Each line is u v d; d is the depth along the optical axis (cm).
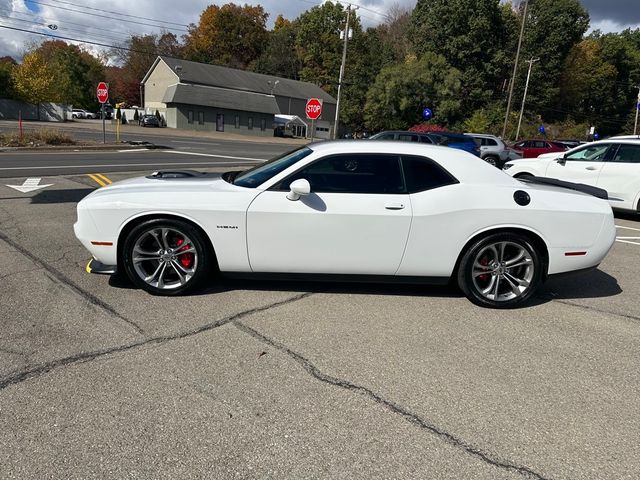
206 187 416
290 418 257
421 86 4888
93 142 2188
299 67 8056
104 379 285
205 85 5475
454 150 432
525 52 5703
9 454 221
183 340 338
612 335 381
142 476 211
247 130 5706
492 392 291
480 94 5481
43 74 4903
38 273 454
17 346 319
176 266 409
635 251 683
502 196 410
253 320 376
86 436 236
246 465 221
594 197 436
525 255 416
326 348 337
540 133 5409
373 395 282
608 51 7012
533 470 226
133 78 7438
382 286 467
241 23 8288
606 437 253
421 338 360
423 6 6294
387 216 397
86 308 382
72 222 664
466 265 415
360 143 421
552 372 319
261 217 395
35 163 1374
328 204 396
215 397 272
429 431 251
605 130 7350
